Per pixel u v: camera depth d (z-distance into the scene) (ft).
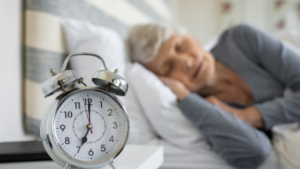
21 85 2.64
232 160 2.80
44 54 2.72
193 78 3.80
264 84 3.73
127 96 3.20
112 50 3.28
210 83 3.92
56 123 1.41
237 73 3.92
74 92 1.46
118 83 1.47
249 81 3.79
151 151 1.88
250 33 3.89
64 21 3.01
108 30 3.56
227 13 10.55
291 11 9.64
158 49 3.70
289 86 3.60
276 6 9.81
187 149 3.09
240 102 3.96
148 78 3.30
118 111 1.58
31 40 2.65
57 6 2.90
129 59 3.85
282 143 2.97
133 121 3.10
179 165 3.04
